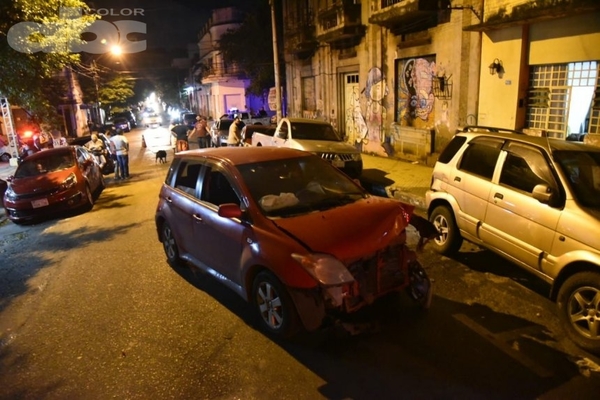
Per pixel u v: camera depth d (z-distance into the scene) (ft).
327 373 12.42
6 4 28.07
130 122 174.50
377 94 50.85
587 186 14.67
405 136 46.11
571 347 13.28
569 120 29.09
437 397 11.24
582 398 11.08
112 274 21.27
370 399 11.29
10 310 18.17
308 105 71.92
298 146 38.11
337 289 12.11
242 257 14.71
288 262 12.80
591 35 26.58
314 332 14.52
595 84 27.12
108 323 16.29
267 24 92.22
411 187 34.99
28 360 14.20
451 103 39.09
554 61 29.19
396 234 13.97
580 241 13.53
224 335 14.78
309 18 65.62
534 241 15.28
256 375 12.51
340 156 37.06
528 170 16.31
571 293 13.51
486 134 18.92
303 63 70.13
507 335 14.01
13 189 34.96
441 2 37.88
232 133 58.90
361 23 51.98
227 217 14.42
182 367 13.15
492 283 17.80
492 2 33.14
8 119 66.08
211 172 17.65
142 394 12.01
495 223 17.20
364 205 15.17
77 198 35.76
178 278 20.07
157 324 15.89
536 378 11.90
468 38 36.11
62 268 22.82
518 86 31.78
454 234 19.98
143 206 36.83
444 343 13.65
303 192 15.93
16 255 26.03
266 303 14.26
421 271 15.38
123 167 52.90
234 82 145.48
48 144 69.10
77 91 118.42
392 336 14.10
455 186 19.58
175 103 256.73
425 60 42.52
